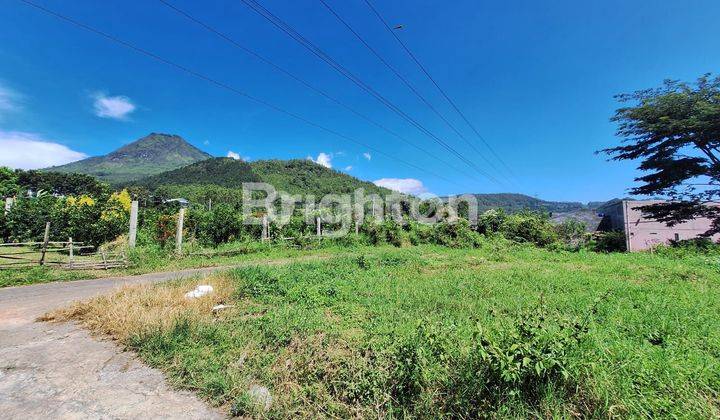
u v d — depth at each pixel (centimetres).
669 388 330
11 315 675
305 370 418
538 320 381
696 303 675
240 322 577
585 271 1171
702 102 1997
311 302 707
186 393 392
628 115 2342
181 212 1636
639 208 2586
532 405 314
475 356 349
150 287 806
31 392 393
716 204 2970
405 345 376
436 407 332
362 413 343
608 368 342
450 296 774
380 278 992
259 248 1800
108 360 471
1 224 1622
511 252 1869
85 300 735
